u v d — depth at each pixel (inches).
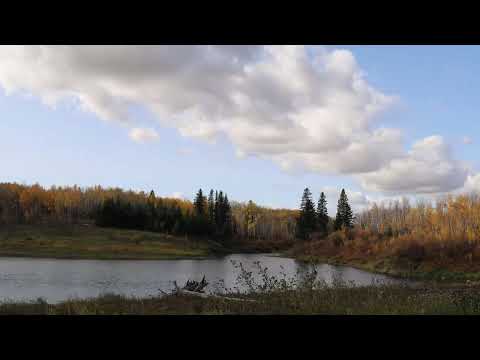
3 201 5575.8
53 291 1184.2
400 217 5132.9
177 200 7603.4
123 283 1434.5
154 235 4591.5
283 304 488.1
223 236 5679.1
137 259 3166.8
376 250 3127.5
